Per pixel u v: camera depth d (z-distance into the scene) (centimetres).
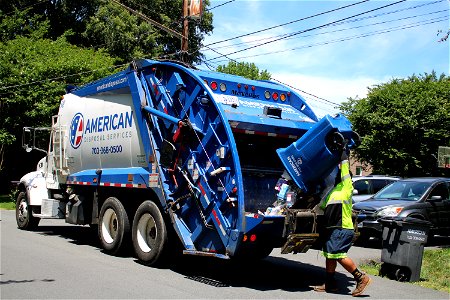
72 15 3697
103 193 1056
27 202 1310
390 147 2766
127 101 966
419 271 845
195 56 3506
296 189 739
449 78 3366
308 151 714
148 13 3534
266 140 834
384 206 1275
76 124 1152
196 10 1923
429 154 2777
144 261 873
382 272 882
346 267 722
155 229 865
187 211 803
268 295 698
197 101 801
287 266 948
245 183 783
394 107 2766
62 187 1227
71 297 641
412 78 3130
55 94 2408
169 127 847
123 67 2875
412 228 842
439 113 2686
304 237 705
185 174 802
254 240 725
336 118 725
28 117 2367
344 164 719
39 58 2500
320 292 735
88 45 3675
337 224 717
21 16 2981
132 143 940
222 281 787
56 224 1487
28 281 724
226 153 734
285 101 909
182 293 684
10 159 2961
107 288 695
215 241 761
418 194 1320
